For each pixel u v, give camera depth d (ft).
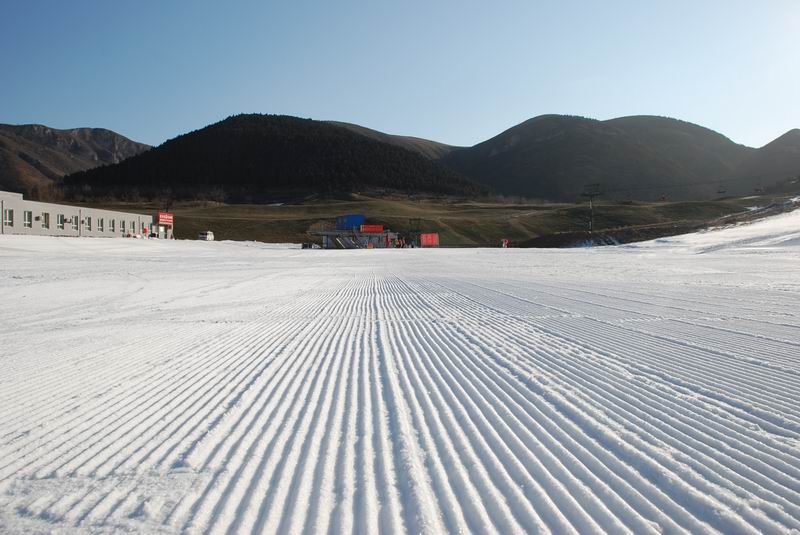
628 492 10.59
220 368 22.13
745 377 18.85
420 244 313.53
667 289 53.11
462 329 31.12
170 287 66.33
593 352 23.70
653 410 15.52
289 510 10.00
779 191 483.92
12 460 12.66
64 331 32.91
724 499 10.21
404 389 18.45
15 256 128.67
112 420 15.47
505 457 12.37
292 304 47.50
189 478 11.48
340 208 512.63
